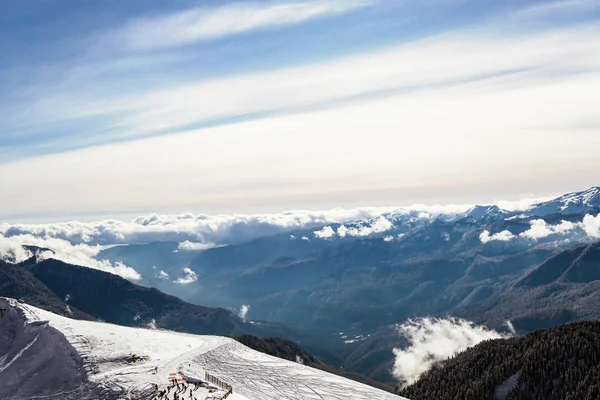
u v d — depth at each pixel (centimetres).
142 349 14088
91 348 13250
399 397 11119
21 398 11450
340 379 12394
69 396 11225
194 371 12481
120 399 10600
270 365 13600
